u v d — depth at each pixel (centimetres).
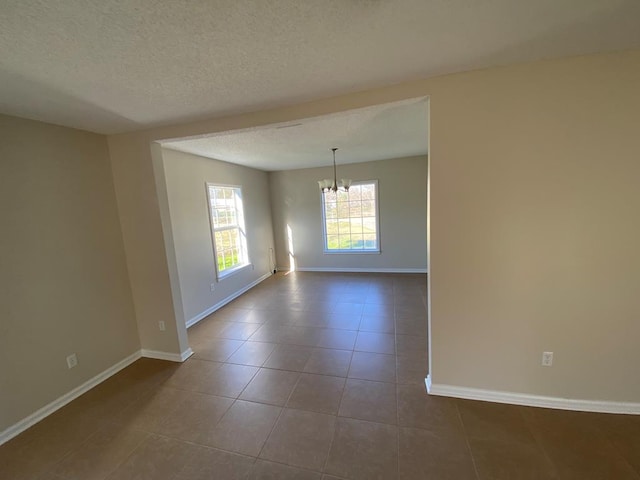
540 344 196
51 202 230
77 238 248
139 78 166
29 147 217
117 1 102
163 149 355
